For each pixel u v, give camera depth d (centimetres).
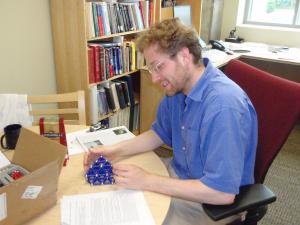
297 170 259
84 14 207
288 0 374
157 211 91
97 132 143
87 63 222
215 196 95
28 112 165
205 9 351
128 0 254
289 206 213
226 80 110
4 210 76
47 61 234
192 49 106
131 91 277
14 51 211
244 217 110
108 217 88
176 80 108
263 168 116
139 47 109
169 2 300
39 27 221
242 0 390
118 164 111
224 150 95
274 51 334
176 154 130
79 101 166
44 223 85
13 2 201
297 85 111
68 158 119
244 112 101
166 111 133
